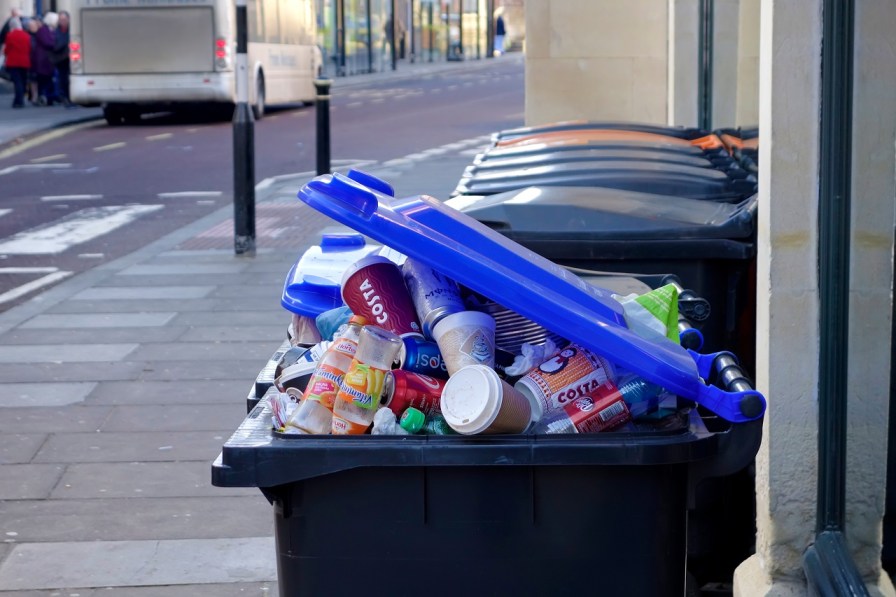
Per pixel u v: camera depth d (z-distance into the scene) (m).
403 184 15.35
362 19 50.25
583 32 12.00
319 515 2.69
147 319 8.56
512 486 2.67
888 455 3.71
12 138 22.75
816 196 3.30
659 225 4.09
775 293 3.35
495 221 4.20
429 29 65.56
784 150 3.29
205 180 16.94
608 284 3.64
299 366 2.95
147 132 24.11
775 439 3.40
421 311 2.89
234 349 7.67
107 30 24.61
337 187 2.65
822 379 3.34
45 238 12.50
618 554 2.68
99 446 5.80
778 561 3.46
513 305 2.68
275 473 2.62
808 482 3.41
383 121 26.12
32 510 4.99
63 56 31.09
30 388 6.82
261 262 10.73
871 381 3.39
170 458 5.62
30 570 4.41
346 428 2.68
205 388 6.79
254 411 2.91
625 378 2.77
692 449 2.61
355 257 3.67
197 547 4.62
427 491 2.67
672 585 2.71
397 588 2.71
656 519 2.67
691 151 5.98
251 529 4.79
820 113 3.27
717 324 4.14
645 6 11.91
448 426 2.71
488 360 2.82
